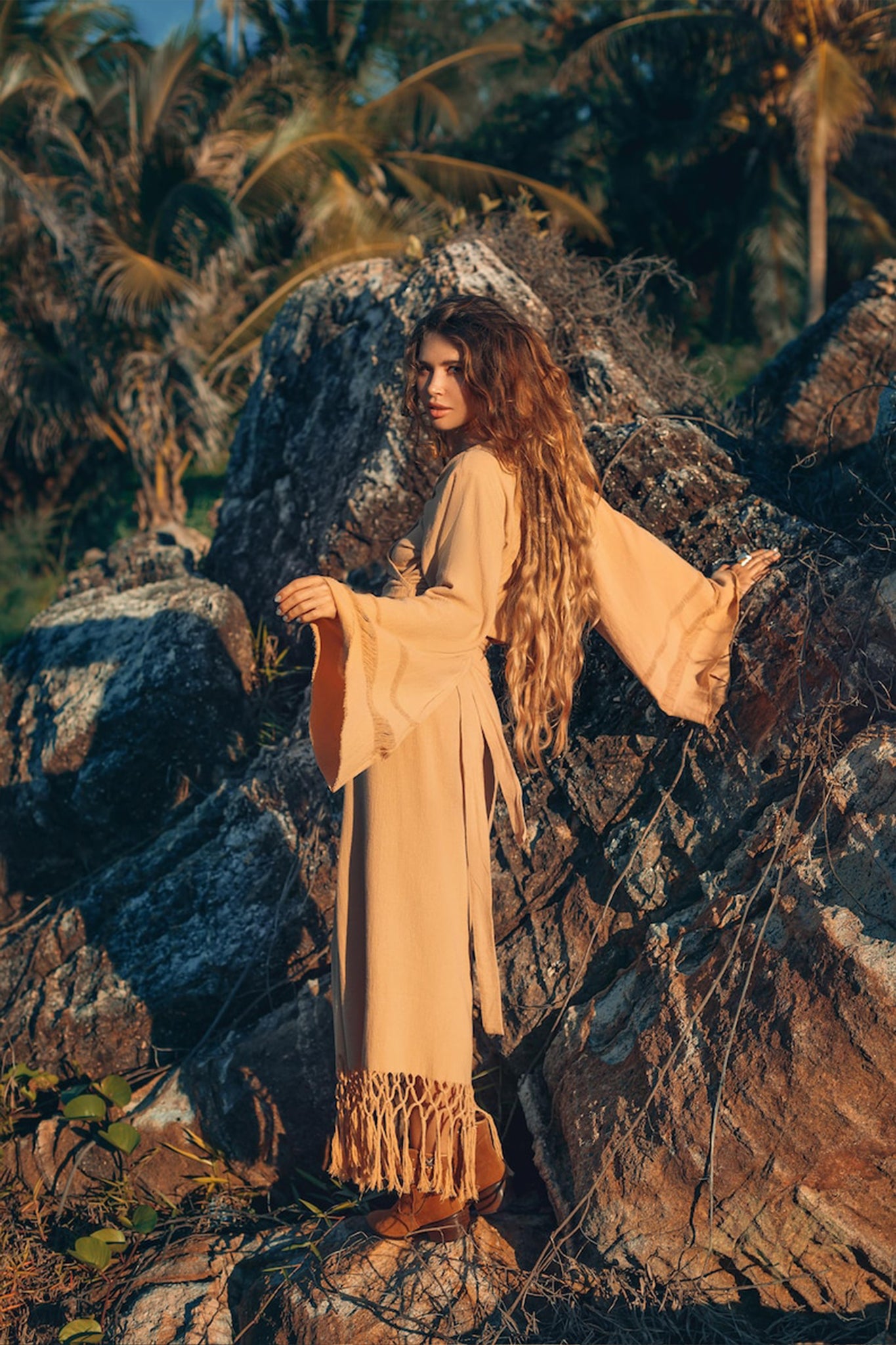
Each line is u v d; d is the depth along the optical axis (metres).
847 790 2.21
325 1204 2.78
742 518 2.83
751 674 2.54
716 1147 2.13
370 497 3.61
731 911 2.29
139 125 13.31
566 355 3.54
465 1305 2.24
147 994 3.20
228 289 14.38
